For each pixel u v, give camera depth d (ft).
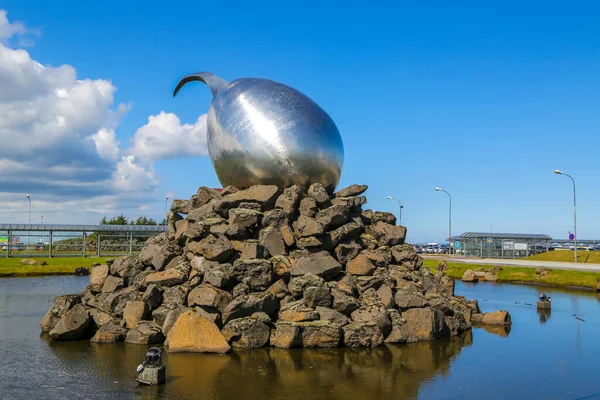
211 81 79.97
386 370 45.62
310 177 69.77
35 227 213.25
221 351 50.75
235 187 72.54
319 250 64.69
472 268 160.97
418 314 59.93
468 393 39.75
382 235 72.43
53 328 58.65
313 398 37.96
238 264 57.41
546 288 122.62
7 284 123.95
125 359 49.19
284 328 53.26
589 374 45.44
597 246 407.23
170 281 60.44
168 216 75.92
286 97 70.54
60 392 39.22
